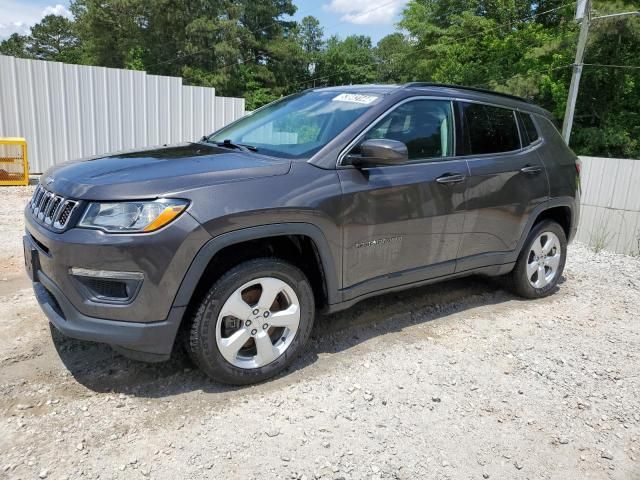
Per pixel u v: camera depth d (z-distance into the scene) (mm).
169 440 2525
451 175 3801
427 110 3838
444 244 3867
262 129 3887
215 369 2881
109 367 3154
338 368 3309
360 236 3328
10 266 5047
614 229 8703
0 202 8109
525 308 4621
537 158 4555
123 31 40375
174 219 2627
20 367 3107
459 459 2533
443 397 3055
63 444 2457
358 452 2525
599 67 23438
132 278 2602
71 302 2678
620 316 4594
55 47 70125
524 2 29125
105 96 11000
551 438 2748
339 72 54719
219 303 2824
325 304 3322
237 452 2469
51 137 10539
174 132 12039
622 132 23406
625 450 2699
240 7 40750
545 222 4715
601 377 3436
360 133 3400
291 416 2768
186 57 38688
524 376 3367
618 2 20500
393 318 4172
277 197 2920
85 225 2627
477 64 28422
